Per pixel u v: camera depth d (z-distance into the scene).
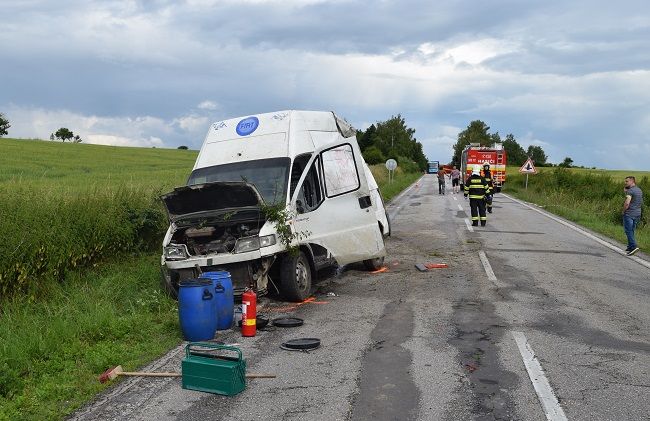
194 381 5.18
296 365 5.77
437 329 6.97
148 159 57.53
